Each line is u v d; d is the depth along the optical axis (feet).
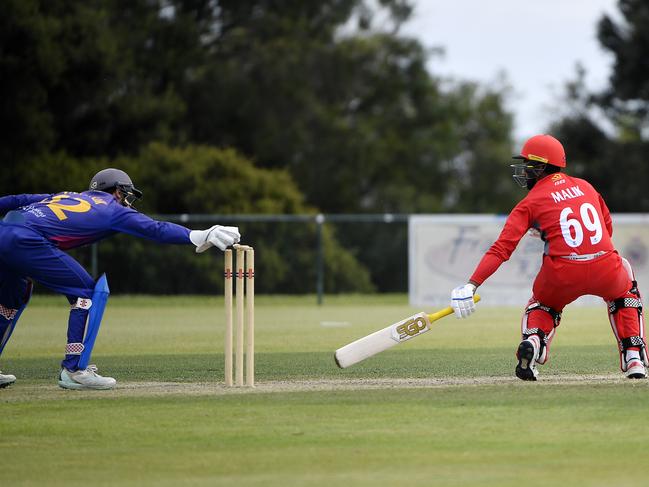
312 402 84.53
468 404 82.64
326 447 68.64
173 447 69.10
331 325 188.75
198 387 95.66
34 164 333.62
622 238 250.98
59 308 242.37
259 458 65.92
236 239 93.45
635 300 95.96
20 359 126.21
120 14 407.44
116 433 73.26
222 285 283.79
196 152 350.02
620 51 426.51
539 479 60.29
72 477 61.82
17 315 96.84
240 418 78.07
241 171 338.95
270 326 186.39
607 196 424.87
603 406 81.00
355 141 470.80
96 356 129.18
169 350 138.00
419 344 143.54
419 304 255.91
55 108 362.53
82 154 371.97
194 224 282.56
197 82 425.69
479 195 532.73
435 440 70.18
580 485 58.95
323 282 301.84
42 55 340.18
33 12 343.87
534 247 250.57
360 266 318.86
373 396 87.45
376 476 61.31
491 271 93.76
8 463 65.21
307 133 453.58
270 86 438.40
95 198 93.76
